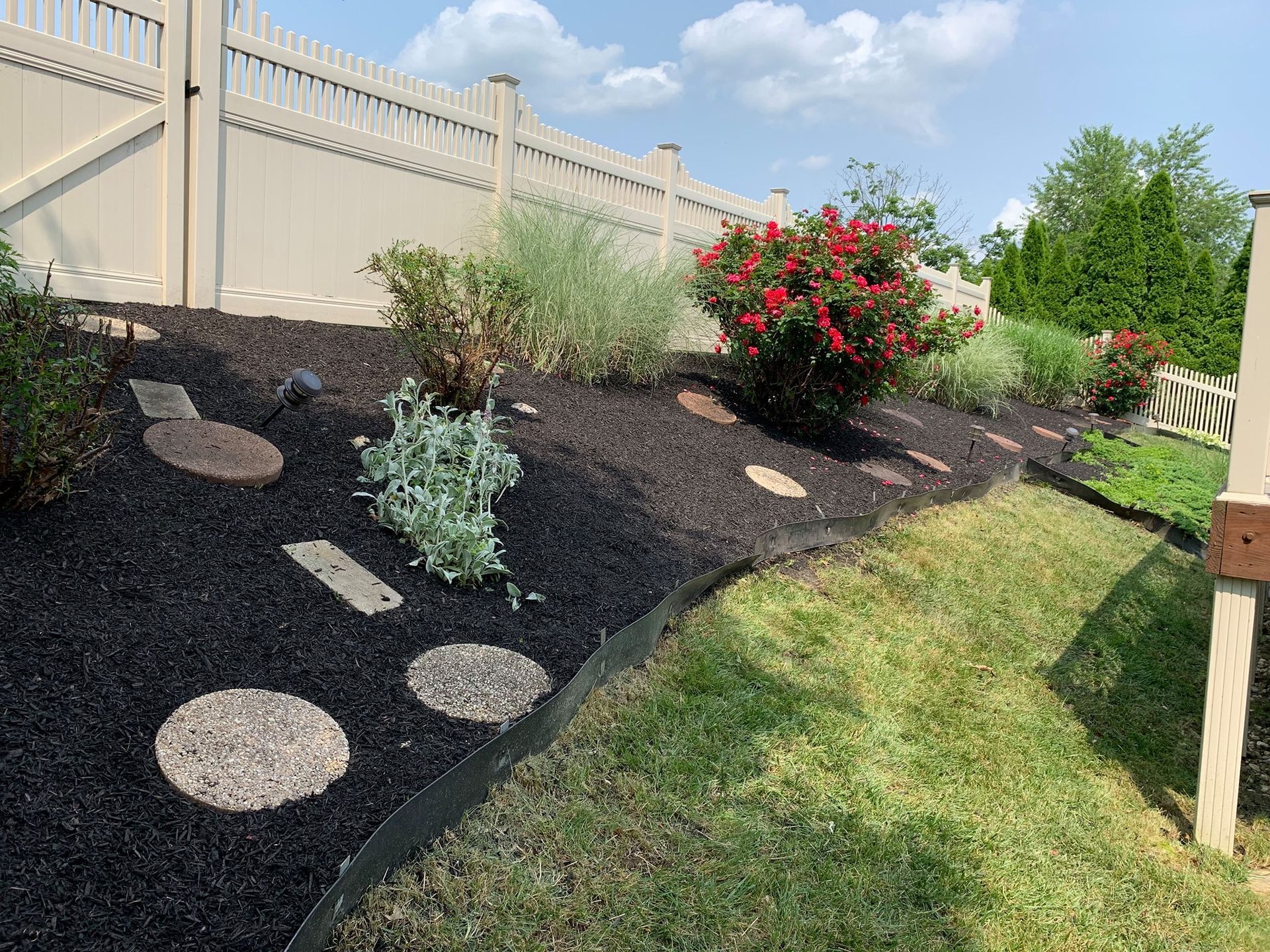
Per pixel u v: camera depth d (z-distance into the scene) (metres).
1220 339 18.31
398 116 6.48
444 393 4.85
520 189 7.41
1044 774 3.30
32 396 2.72
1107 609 5.49
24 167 4.61
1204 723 3.06
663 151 9.00
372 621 2.90
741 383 7.45
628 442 5.58
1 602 2.36
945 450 8.38
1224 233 38.53
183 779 2.00
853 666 3.76
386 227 6.50
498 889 2.05
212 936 1.66
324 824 2.00
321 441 4.10
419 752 2.34
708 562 4.26
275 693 2.40
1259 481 2.97
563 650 3.06
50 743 1.99
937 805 2.89
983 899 2.46
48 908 1.61
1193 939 2.52
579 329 6.47
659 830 2.40
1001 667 4.23
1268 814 3.41
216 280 5.50
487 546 3.32
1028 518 7.16
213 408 4.04
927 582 5.06
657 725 2.88
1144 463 9.83
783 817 2.60
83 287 4.91
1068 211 40.72
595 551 3.97
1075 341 13.98
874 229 6.76
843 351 6.46
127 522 2.96
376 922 1.85
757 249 7.02
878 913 2.30
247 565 2.97
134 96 5.04
